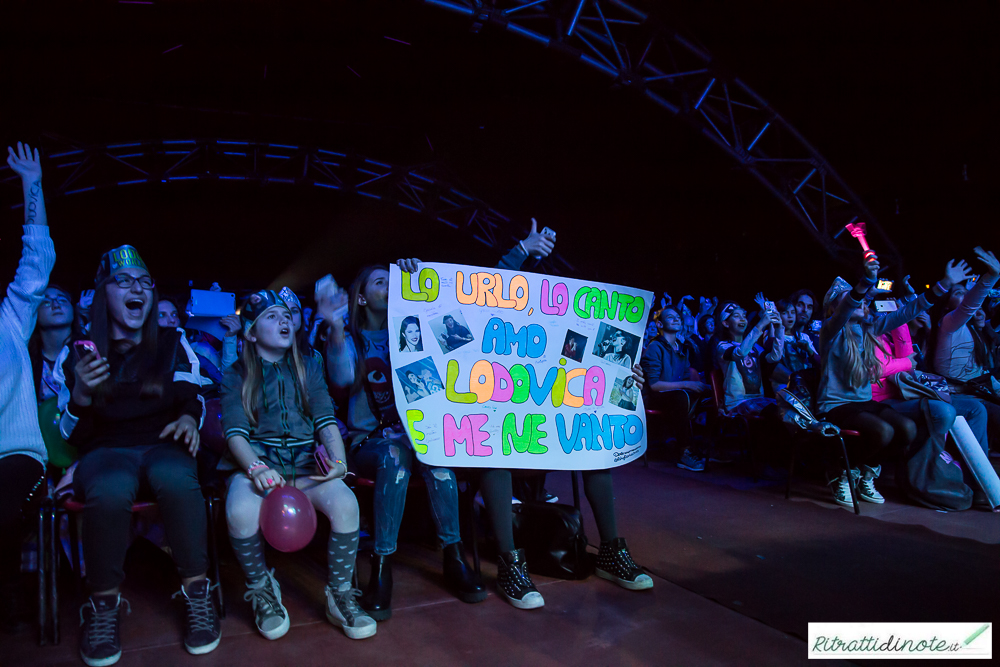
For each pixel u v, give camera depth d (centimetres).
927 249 991
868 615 241
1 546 225
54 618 218
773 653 211
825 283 1138
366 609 235
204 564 222
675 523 365
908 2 700
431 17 932
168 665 202
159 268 1505
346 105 1220
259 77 1119
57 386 288
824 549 319
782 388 433
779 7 775
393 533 248
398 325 266
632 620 236
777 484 466
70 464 266
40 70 1034
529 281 288
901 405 418
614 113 1066
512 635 224
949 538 338
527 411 278
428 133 1312
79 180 1339
